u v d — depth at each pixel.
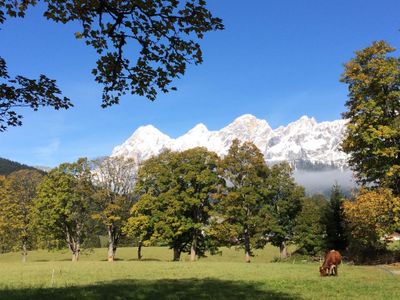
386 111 38.50
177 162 58.69
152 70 10.45
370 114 37.69
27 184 73.62
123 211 66.31
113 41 10.20
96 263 48.59
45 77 10.32
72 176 65.88
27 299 16.53
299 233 63.59
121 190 67.75
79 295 17.83
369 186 40.06
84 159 67.00
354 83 39.62
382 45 38.81
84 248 69.06
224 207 56.00
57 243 68.38
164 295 18.39
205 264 44.03
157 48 10.13
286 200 64.62
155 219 57.75
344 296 17.91
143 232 58.34
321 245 62.78
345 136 41.19
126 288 20.91
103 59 10.30
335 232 60.22
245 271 33.19
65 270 35.53
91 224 68.06
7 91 10.09
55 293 18.53
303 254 64.62
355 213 36.47
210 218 58.31
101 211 66.56
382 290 19.69
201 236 59.75
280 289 20.69
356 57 39.84
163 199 57.41
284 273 30.77
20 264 49.22
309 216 64.06
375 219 35.47
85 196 66.88
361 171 40.00
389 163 37.50
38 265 45.28
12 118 10.65
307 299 17.16
